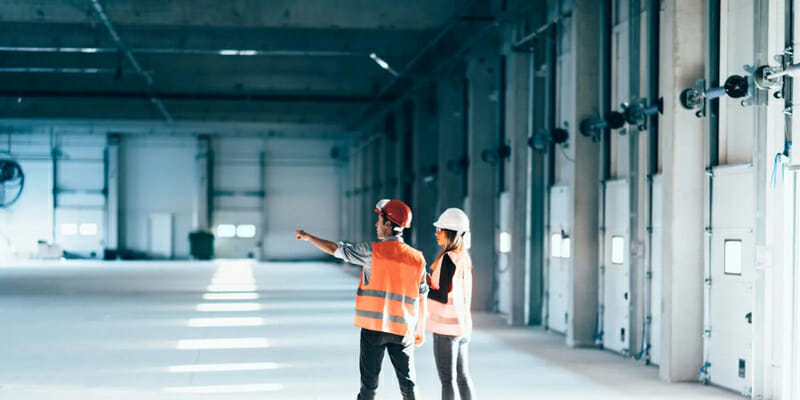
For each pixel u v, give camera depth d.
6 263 45.97
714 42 11.82
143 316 20.22
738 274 11.18
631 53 14.43
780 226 10.36
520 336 17.09
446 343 7.67
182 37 27.69
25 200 49.88
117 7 21.73
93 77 35.47
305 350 14.78
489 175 22.31
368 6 22.33
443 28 23.48
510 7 19.62
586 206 15.81
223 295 26.34
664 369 12.05
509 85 21.11
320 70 33.50
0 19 21.91
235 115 42.16
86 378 11.98
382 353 7.27
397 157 35.00
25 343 15.53
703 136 12.09
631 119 13.97
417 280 7.23
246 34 28.03
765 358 10.52
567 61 17.73
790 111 10.17
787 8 10.20
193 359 13.73
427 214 29.03
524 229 19.19
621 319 14.68
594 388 11.41
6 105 39.97
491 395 10.84
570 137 17.02
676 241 12.04
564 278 17.28
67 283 31.02
